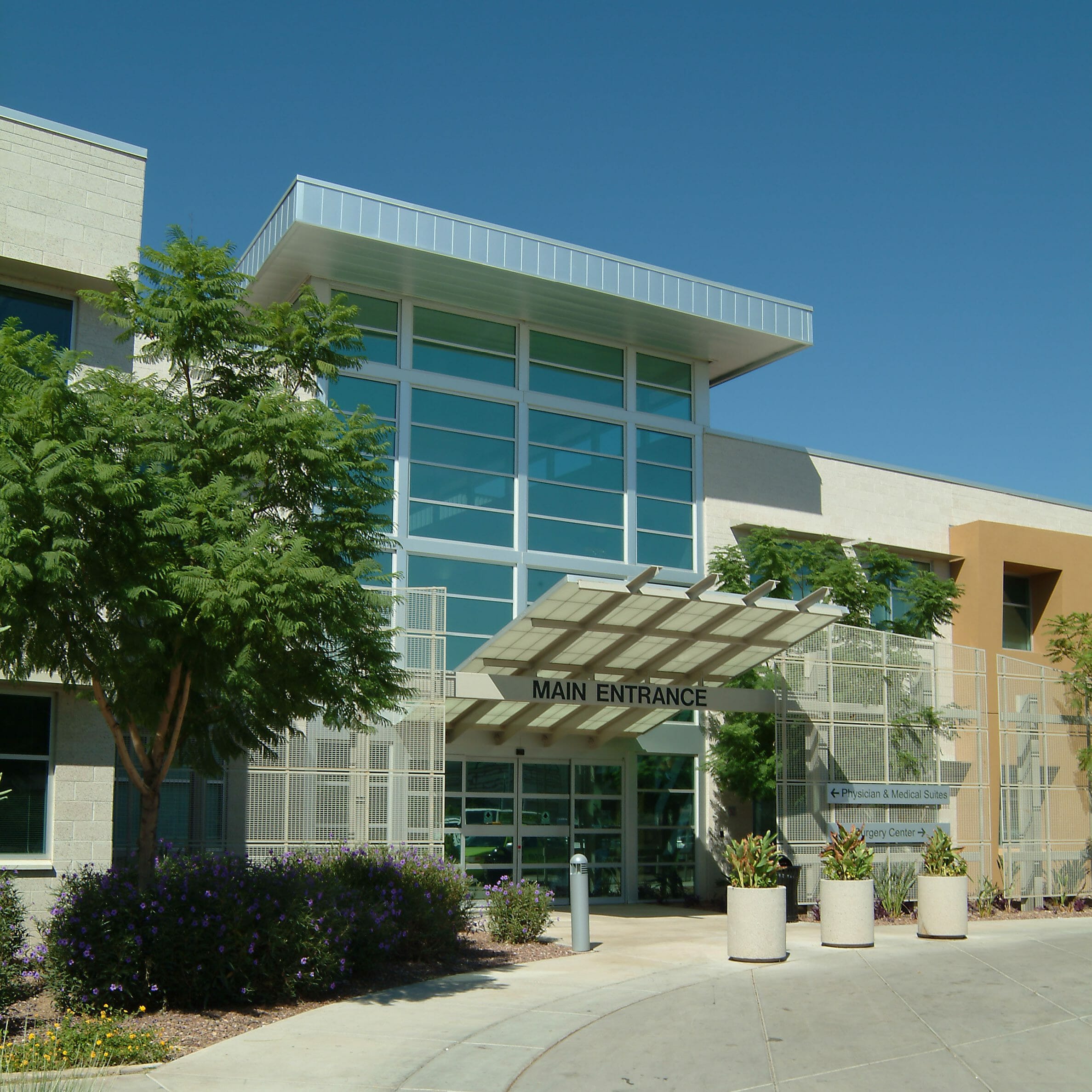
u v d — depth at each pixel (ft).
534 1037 34.58
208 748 44.42
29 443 33.78
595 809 78.23
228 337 42.11
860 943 53.52
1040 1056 32.71
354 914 42.78
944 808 72.54
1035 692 78.54
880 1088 29.40
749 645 64.44
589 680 63.87
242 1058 31.48
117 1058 30.66
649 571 54.90
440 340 76.33
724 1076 30.40
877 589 78.02
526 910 54.80
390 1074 30.07
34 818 51.80
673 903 78.69
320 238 67.67
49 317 55.52
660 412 84.23
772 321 81.82
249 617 35.04
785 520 87.20
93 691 40.88
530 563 76.64
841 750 68.49
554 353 80.48
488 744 74.69
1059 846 77.05
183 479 37.96
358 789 56.65
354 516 41.52
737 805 82.74
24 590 33.04
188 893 39.06
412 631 58.80
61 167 55.67
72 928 37.06
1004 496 99.04
